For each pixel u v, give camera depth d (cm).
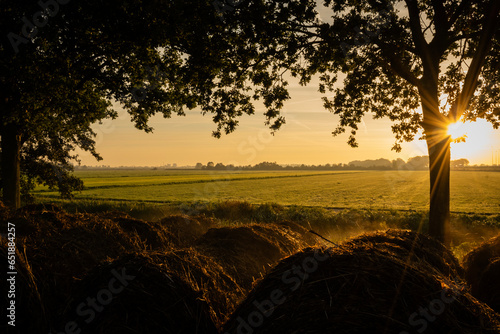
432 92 1095
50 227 478
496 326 232
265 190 6406
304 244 655
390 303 226
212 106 1281
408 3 1088
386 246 404
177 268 333
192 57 1184
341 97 1298
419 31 1087
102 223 532
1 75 1206
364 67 1245
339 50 1112
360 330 213
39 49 1198
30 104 1215
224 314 327
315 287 242
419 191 6038
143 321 257
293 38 1155
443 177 1080
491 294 446
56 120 1367
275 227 663
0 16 1127
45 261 371
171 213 2164
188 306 277
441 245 484
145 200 4338
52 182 2269
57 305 319
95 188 6775
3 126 1409
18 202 1465
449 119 1080
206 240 581
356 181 9556
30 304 284
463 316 231
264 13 1088
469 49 1245
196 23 1079
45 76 1147
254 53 1198
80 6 1090
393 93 1390
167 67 1427
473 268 497
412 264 275
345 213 2147
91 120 1599
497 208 3494
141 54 1312
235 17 1093
